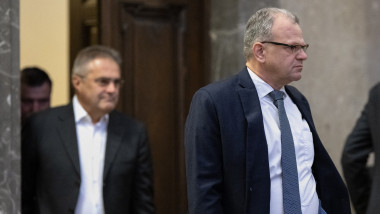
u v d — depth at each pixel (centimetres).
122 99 832
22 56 1140
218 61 850
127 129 689
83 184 661
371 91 661
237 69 832
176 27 861
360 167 671
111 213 661
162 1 849
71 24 977
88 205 657
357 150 670
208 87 515
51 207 649
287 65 506
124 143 679
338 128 887
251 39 518
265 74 518
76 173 654
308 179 516
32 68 771
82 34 963
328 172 530
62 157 655
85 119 677
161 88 854
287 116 526
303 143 522
